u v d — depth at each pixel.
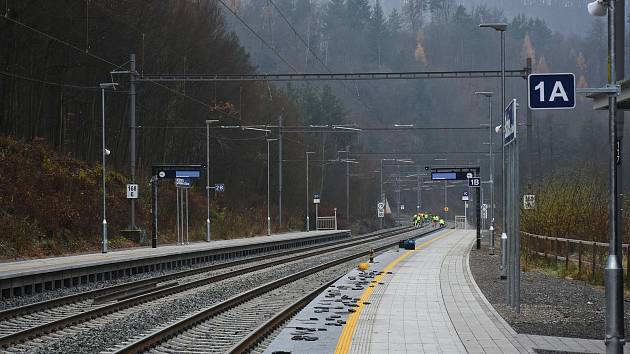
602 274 47.62
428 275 51.28
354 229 192.75
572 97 24.97
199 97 131.50
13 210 72.31
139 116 116.06
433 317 30.64
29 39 88.06
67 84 97.62
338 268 63.53
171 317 34.66
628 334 28.98
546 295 40.19
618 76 29.67
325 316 30.94
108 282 53.44
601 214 59.91
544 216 64.44
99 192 91.56
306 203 175.25
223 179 145.00
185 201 112.19
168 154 130.62
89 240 80.25
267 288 46.41
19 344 27.58
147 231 96.00
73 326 31.97
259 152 158.38
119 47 104.88
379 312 32.12
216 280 54.69
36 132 91.62
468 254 78.50
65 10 90.75
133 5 104.25
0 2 81.19
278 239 112.88
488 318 30.41
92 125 105.31
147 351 25.88
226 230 118.81
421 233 154.50
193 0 130.50
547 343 24.92
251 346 26.34
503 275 49.03
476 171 90.62
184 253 72.06
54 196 80.81
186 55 122.69
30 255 66.19
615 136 21.95
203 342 27.62
